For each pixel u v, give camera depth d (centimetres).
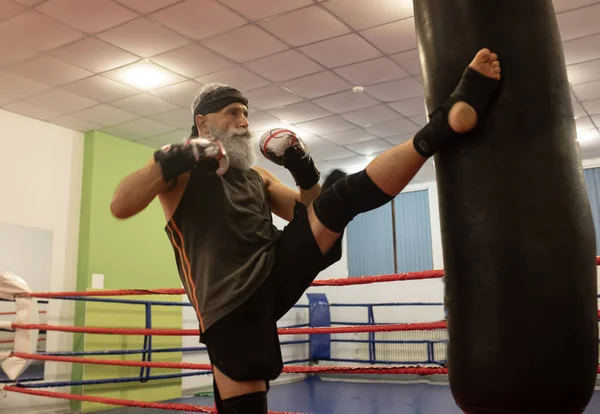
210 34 382
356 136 618
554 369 85
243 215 116
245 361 103
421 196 791
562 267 87
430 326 203
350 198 98
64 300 534
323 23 370
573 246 88
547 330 86
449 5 100
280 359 108
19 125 525
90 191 561
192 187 117
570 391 86
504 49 93
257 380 106
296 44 399
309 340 737
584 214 92
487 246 90
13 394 475
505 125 90
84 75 443
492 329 89
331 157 700
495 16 95
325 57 421
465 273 94
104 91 475
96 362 298
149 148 635
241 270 108
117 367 541
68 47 396
